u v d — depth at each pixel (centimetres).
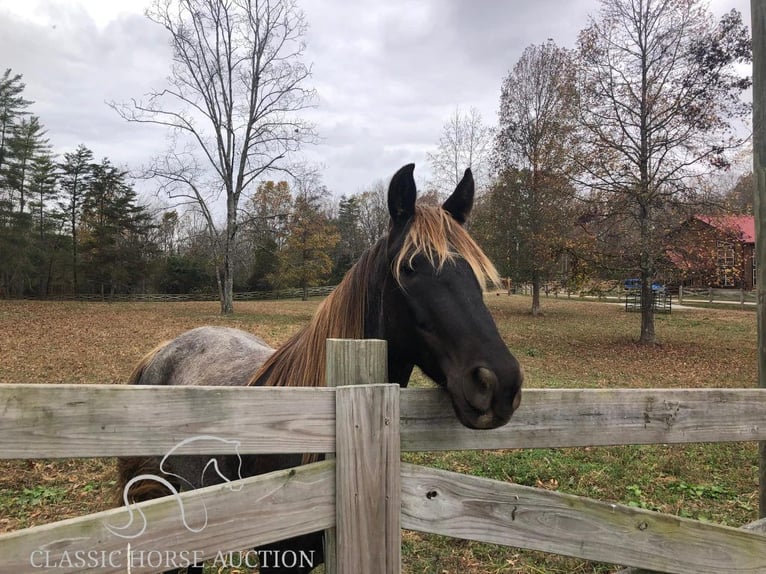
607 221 1467
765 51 272
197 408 125
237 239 2891
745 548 203
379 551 144
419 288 170
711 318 2177
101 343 1309
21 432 111
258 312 2503
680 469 518
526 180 2114
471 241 186
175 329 1677
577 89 1477
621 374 1046
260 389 132
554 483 483
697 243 1362
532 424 170
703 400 198
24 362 1011
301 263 4131
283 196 4103
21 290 3869
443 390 161
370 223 5278
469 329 157
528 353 1295
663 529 185
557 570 344
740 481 495
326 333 200
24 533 109
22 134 3725
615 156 1398
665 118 1372
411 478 149
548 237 1611
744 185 1881
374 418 144
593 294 1539
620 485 478
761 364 274
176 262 4603
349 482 140
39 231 4016
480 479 157
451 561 354
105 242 4075
